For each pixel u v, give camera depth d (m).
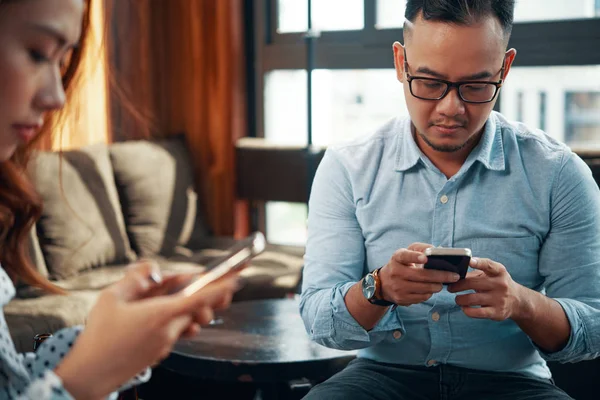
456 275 1.33
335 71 3.90
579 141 3.46
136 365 0.76
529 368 1.59
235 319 2.23
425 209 1.60
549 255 1.56
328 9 3.88
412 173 1.62
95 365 0.74
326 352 1.93
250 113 4.14
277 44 4.04
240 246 0.91
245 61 4.07
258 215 4.14
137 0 3.69
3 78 0.77
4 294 0.97
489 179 1.58
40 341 1.27
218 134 3.95
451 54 1.43
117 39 3.57
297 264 3.30
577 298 1.53
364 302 1.45
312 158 3.42
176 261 3.32
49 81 0.80
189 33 3.92
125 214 3.39
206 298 0.76
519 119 3.56
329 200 1.69
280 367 1.84
